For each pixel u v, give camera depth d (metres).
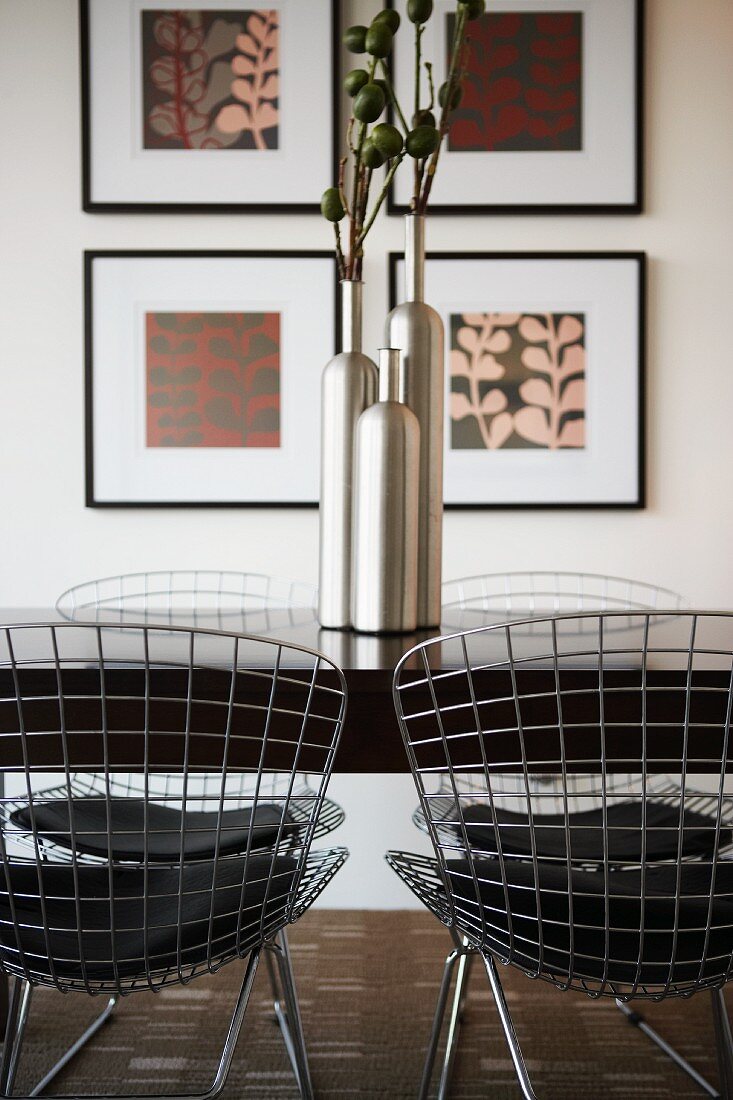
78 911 1.21
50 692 1.39
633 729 1.38
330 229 2.97
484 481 2.98
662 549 3.01
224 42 2.94
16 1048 1.58
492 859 1.57
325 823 1.77
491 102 2.96
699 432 3.00
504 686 1.39
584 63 2.95
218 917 1.26
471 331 2.98
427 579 1.89
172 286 2.96
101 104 2.94
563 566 3.00
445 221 2.98
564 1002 2.31
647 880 1.53
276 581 3.00
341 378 1.90
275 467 2.98
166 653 1.51
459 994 1.74
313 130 2.94
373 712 1.42
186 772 1.20
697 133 2.98
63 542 3.00
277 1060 2.02
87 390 2.96
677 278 2.99
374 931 2.77
